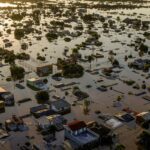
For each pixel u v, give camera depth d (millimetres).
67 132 109812
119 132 117188
